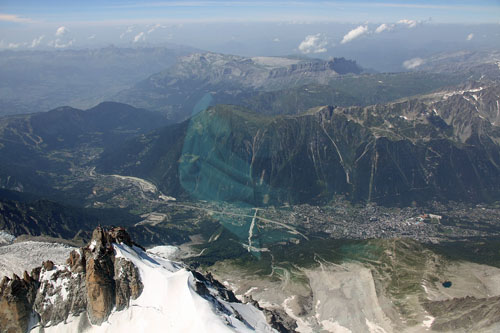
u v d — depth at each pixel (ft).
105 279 380.17
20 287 399.65
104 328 368.27
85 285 390.01
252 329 375.86
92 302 378.12
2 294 395.75
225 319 351.87
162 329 343.67
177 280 376.68
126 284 379.55
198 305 352.49
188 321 341.00
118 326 364.38
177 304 358.84
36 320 394.11
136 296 376.27
